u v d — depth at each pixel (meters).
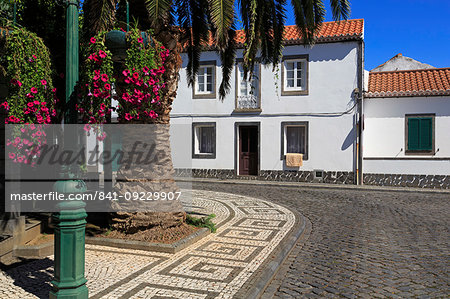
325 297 4.34
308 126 17.12
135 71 4.86
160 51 5.53
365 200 12.08
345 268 5.37
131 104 4.98
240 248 6.10
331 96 16.78
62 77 5.70
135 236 6.28
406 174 15.62
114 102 13.44
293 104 17.33
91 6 5.95
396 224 8.40
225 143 18.39
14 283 4.45
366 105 16.55
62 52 6.94
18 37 4.69
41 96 4.71
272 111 17.64
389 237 7.20
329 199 12.27
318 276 5.04
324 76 16.89
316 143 17.00
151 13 6.09
